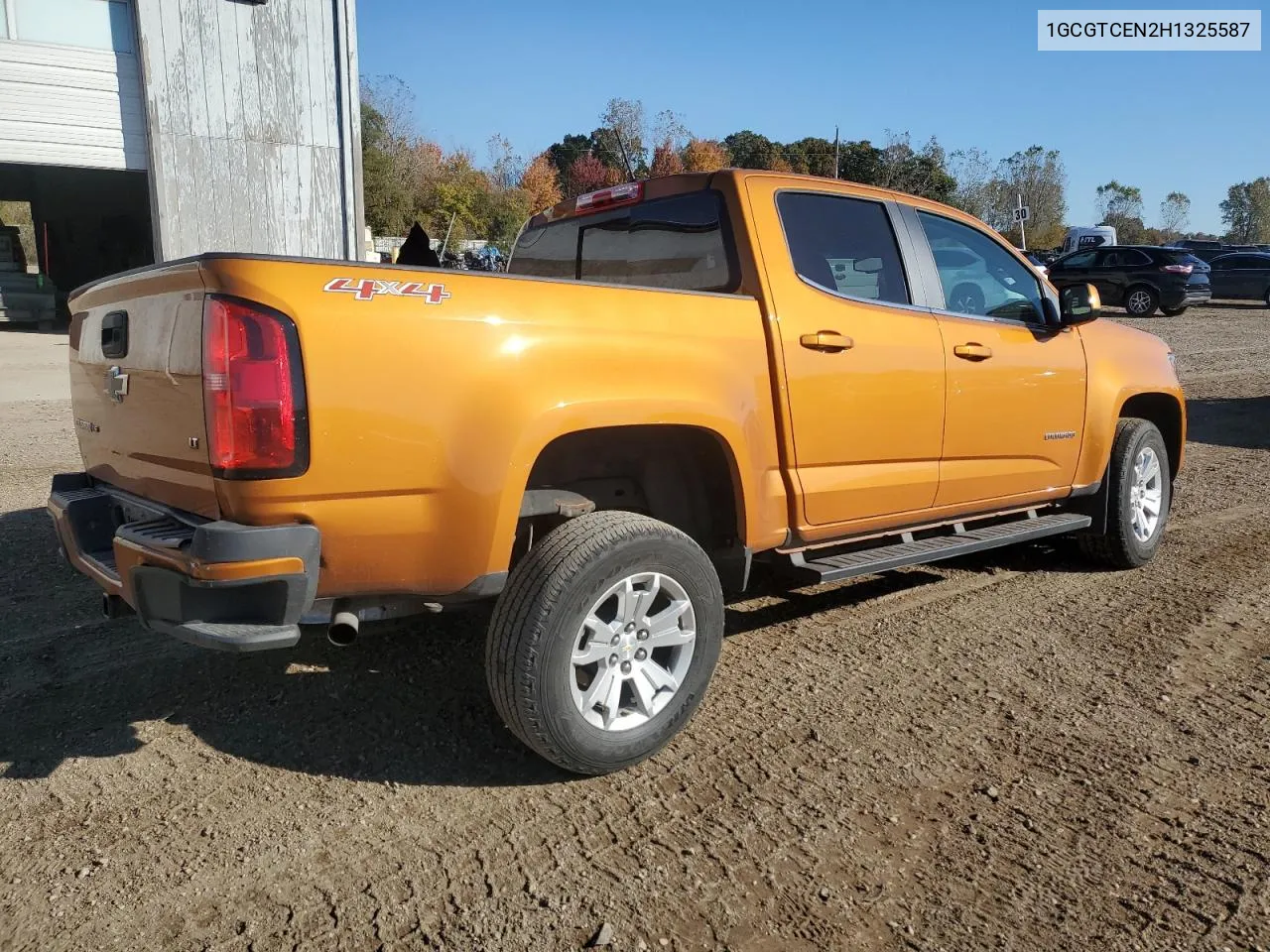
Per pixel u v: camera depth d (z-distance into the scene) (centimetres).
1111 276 2441
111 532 337
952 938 236
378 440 267
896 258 425
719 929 238
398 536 275
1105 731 345
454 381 277
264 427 254
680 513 373
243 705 358
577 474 352
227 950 229
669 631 320
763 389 356
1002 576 536
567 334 299
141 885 253
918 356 411
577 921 240
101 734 335
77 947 230
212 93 1405
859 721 352
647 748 314
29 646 407
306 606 266
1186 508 704
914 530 439
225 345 254
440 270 283
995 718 355
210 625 259
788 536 376
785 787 305
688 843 275
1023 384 462
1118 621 459
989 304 469
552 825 283
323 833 278
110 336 318
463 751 327
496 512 285
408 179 4397
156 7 1348
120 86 1418
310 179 1498
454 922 240
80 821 282
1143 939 236
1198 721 353
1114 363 523
